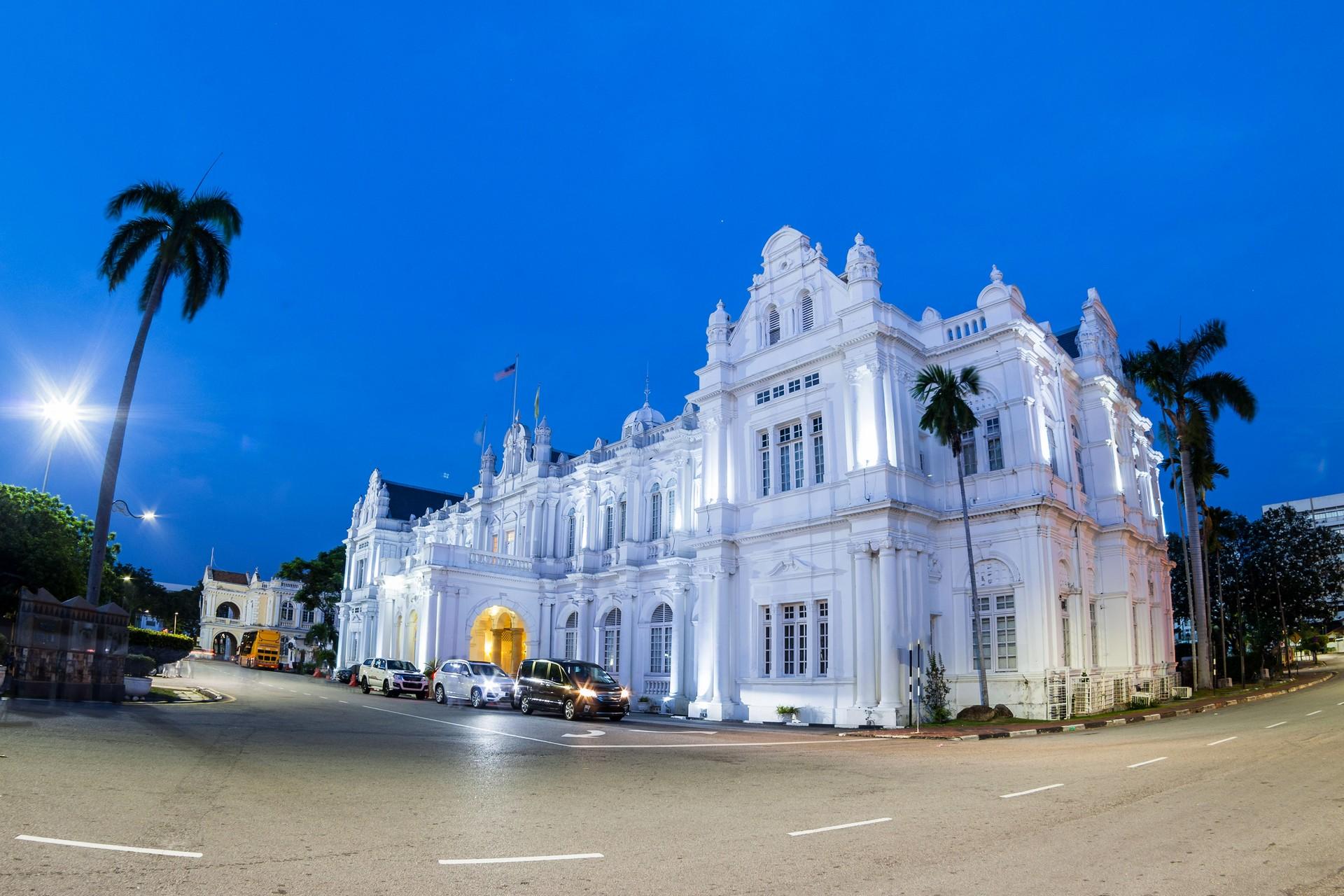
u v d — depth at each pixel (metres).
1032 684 27.00
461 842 8.53
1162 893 6.80
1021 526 28.20
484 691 33.72
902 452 29.36
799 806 11.12
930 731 24.08
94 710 20.83
